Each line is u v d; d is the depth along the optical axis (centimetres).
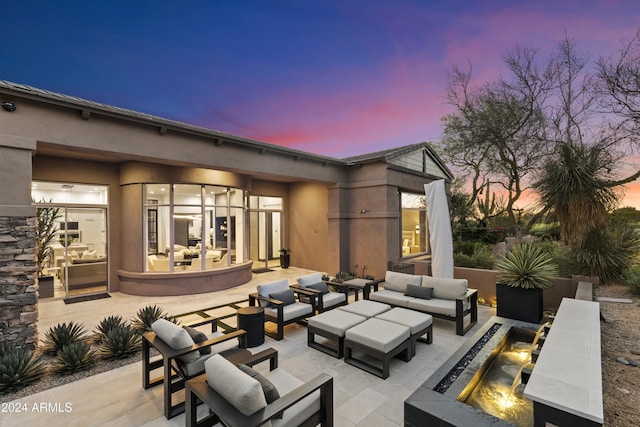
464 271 696
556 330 325
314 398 250
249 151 788
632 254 606
